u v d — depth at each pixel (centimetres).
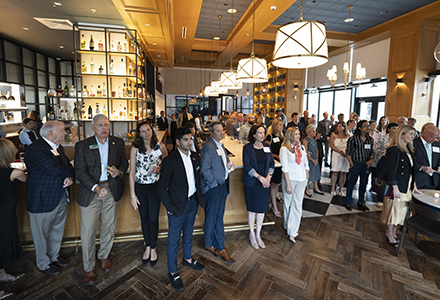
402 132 289
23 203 293
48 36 610
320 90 1203
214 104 1593
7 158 224
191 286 233
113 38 457
